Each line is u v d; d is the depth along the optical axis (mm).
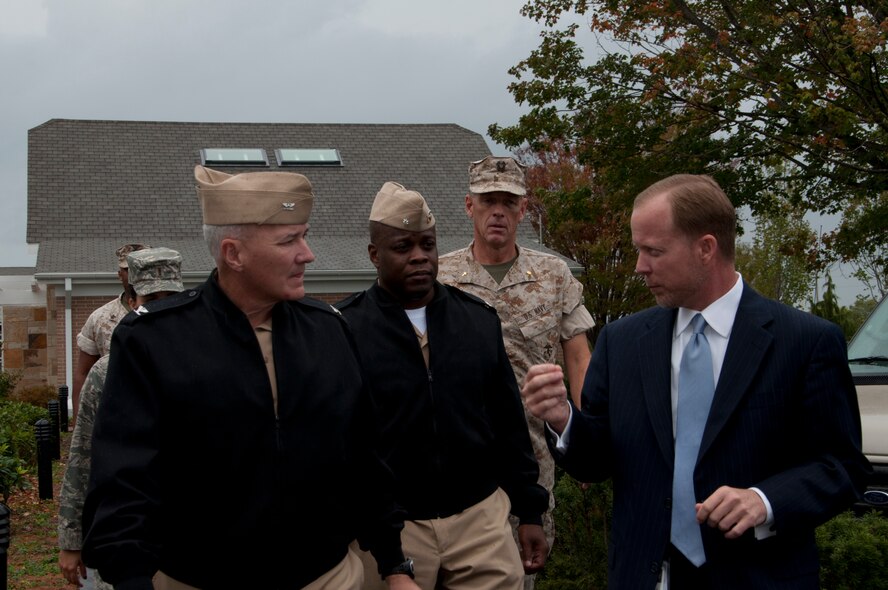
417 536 3816
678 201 2812
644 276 2926
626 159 14305
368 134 26938
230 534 2826
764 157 13914
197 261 20766
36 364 24203
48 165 23828
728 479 2756
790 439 2783
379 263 3967
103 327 6887
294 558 2900
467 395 3904
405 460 3844
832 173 13102
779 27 12070
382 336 3885
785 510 2607
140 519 2668
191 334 2875
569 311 4809
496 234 4688
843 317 15977
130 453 2717
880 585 4074
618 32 13516
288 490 2871
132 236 22109
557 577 5102
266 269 2910
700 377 2869
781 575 2730
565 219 15797
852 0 11961
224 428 2816
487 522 3906
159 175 24031
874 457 5176
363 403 3182
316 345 3062
